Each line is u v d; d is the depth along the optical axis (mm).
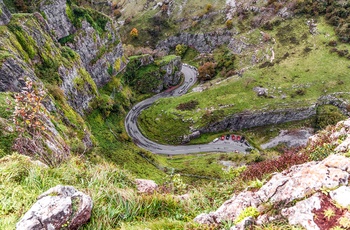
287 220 8000
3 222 8367
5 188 9773
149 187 15797
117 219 10031
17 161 11242
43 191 10195
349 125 17953
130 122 107562
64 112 54656
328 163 9336
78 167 13531
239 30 150750
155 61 132375
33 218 8133
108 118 93125
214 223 9453
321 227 7266
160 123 106625
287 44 131000
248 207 9266
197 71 151250
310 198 8023
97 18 102875
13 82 42281
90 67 96438
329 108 104750
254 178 14773
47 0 78688
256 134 105438
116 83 110438
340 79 109312
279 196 8969
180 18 168125
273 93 109188
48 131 30141
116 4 187500
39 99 16516
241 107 107188
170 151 99625
